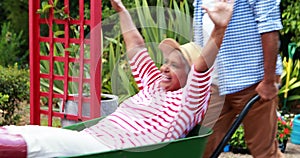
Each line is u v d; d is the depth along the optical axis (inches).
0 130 150.1
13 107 312.8
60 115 252.5
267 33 185.2
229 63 191.0
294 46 382.9
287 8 387.2
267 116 197.3
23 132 149.6
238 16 189.5
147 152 148.3
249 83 191.2
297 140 311.9
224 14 160.2
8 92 306.2
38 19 252.4
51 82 254.1
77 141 151.3
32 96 256.2
